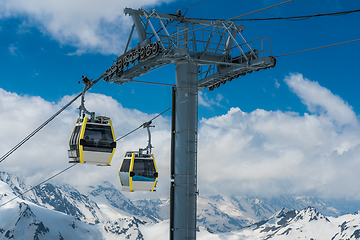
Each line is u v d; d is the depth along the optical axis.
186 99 28.02
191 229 26.61
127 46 33.41
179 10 30.53
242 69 30.62
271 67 29.17
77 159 28.84
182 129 27.72
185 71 28.38
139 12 31.17
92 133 28.59
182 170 27.20
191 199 26.92
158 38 28.44
